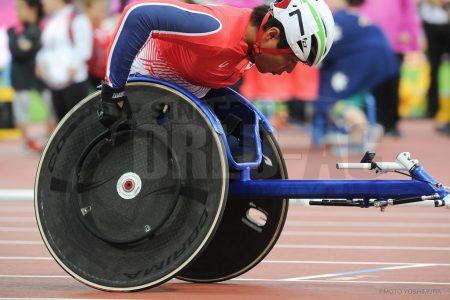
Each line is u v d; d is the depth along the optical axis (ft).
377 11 148.15
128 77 57.47
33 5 137.28
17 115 144.05
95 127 57.77
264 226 61.11
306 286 61.00
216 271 61.62
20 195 105.19
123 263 56.59
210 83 57.77
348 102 133.08
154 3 54.80
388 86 151.84
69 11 134.10
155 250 56.34
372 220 92.38
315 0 56.49
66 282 61.67
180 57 56.85
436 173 116.06
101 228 56.95
